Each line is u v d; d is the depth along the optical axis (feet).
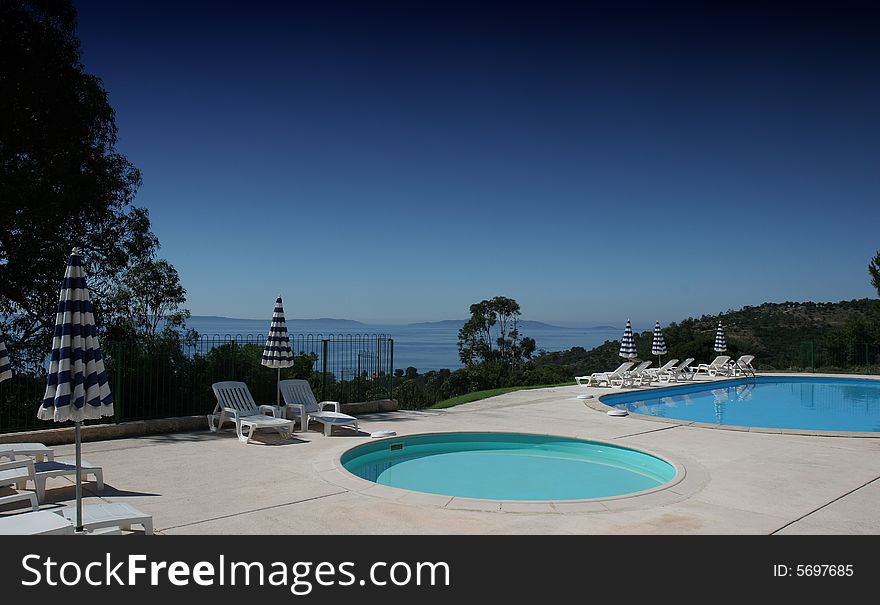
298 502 22.59
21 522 16.25
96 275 59.98
